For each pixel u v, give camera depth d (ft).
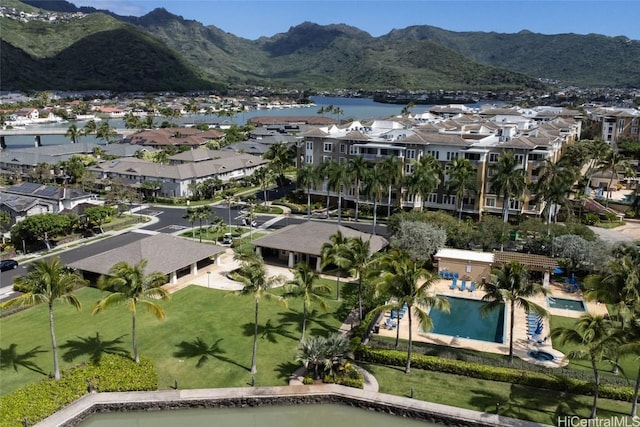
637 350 118.32
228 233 310.45
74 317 190.39
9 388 142.10
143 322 187.11
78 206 326.65
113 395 141.28
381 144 358.84
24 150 508.12
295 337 177.06
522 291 150.92
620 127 580.30
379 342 168.45
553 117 586.04
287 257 264.11
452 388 145.79
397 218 270.67
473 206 331.16
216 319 190.60
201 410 141.28
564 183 281.95
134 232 312.50
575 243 230.07
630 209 355.97
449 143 335.26
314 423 143.33
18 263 251.60
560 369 150.10
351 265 186.50
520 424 128.88
